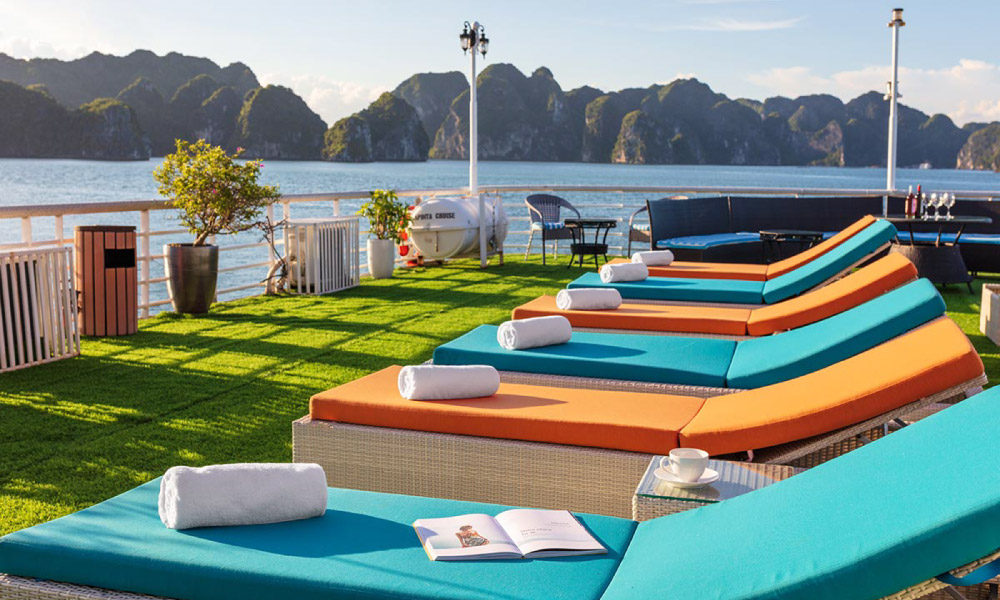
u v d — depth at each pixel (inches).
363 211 366.0
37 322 196.2
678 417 102.3
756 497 72.2
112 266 231.5
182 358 203.8
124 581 64.1
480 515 74.8
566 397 113.7
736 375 125.0
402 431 105.4
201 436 142.6
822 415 93.0
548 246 533.0
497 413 103.5
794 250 359.6
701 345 147.2
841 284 164.4
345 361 201.6
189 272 265.6
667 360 135.0
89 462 128.7
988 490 51.9
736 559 60.6
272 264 315.9
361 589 60.5
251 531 70.4
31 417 152.7
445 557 65.7
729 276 235.8
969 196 390.9
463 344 147.9
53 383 178.5
